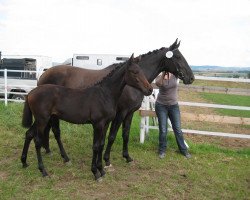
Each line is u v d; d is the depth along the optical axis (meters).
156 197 4.86
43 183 5.14
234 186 5.39
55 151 6.75
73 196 4.73
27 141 5.59
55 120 5.91
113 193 4.92
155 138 8.10
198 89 7.72
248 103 18.70
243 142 8.69
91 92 5.20
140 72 5.21
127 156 6.25
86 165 6.02
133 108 5.95
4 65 13.70
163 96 6.65
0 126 8.38
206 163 6.52
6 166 5.82
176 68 6.23
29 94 5.23
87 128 8.53
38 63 14.07
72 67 6.52
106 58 16.64
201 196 4.98
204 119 7.57
